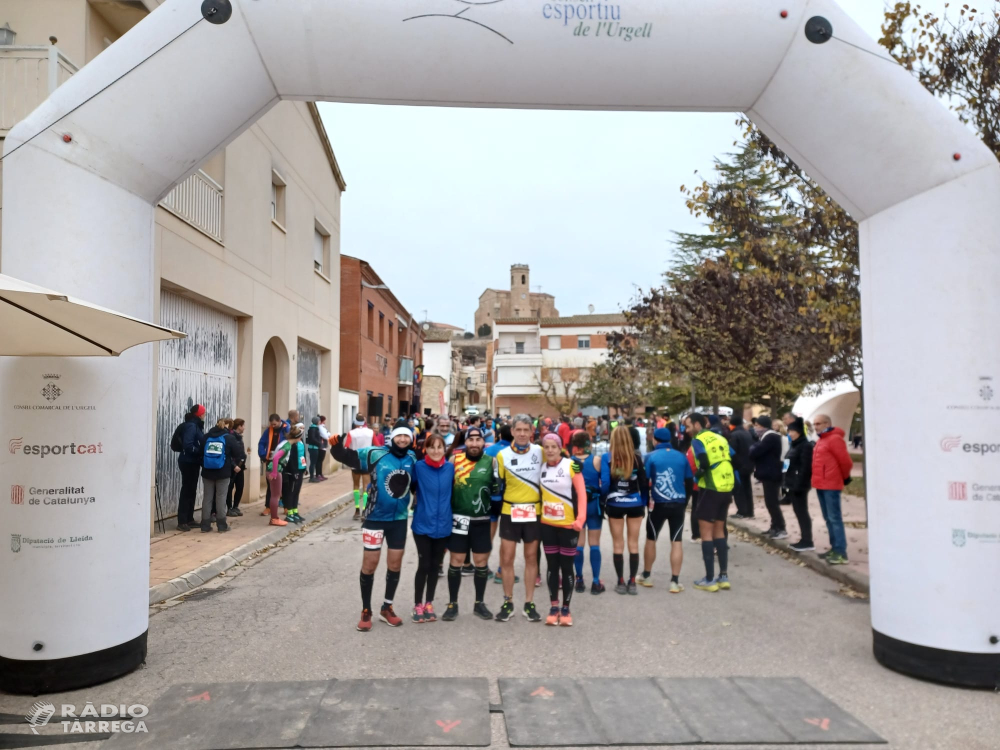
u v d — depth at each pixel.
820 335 11.34
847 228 10.12
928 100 5.45
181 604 7.62
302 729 4.46
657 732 4.44
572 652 6.04
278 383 18.28
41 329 4.70
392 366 37.41
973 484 5.30
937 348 5.39
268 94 5.69
